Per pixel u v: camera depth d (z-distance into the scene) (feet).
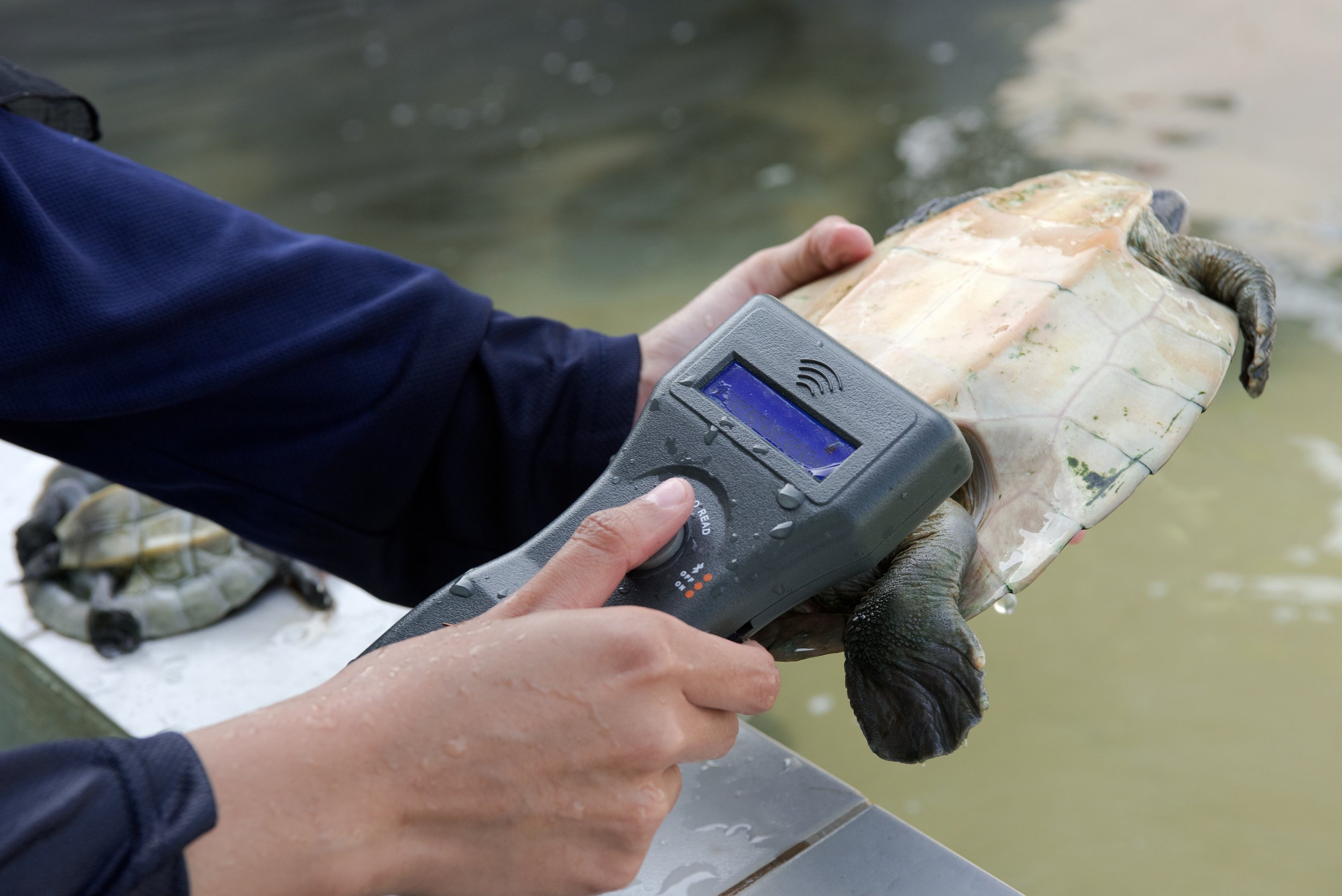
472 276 15.72
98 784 1.69
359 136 20.66
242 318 2.90
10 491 6.42
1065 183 4.48
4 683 5.54
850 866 2.75
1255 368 4.00
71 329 2.69
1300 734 8.04
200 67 24.32
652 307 14.52
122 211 2.87
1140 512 10.54
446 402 3.02
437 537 3.26
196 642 5.17
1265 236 13.70
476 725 1.85
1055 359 3.47
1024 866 7.30
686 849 2.85
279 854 1.75
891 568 3.18
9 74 2.95
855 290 3.89
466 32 25.77
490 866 1.95
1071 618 9.45
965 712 2.97
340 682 1.94
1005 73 20.16
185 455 3.00
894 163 17.69
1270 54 19.07
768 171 17.98
